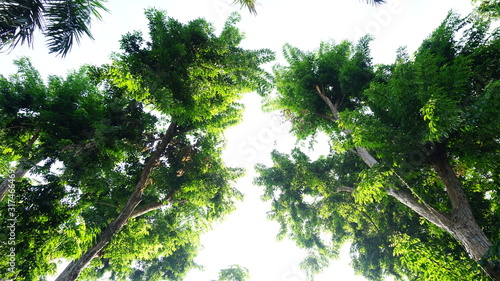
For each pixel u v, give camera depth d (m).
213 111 11.17
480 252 5.39
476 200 9.82
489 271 5.00
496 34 8.37
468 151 6.37
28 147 8.95
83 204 10.48
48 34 5.18
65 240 7.71
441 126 4.87
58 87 10.45
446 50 9.29
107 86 11.16
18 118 9.62
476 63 8.41
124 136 11.09
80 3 5.54
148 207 11.63
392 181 6.95
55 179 8.59
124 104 10.97
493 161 6.11
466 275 5.14
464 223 5.93
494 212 8.88
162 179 12.70
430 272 5.56
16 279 7.46
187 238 16.17
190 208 14.65
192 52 10.49
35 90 9.97
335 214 18.02
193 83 10.20
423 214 7.17
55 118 9.59
